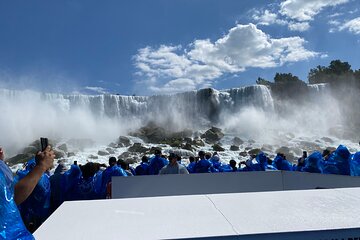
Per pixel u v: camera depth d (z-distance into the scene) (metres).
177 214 1.70
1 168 1.68
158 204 1.91
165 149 32.88
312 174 5.13
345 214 1.65
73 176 6.48
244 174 5.86
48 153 2.19
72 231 1.51
